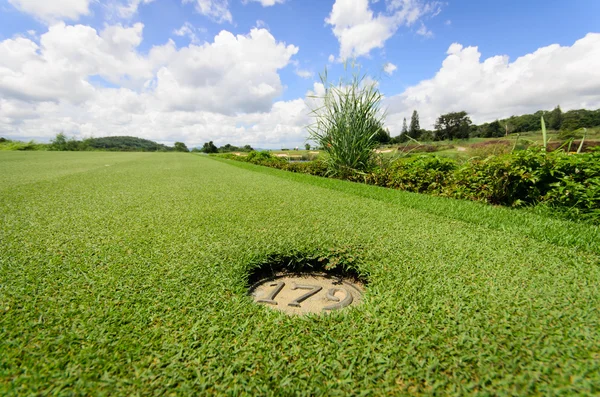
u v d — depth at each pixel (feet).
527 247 5.71
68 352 2.83
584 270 4.60
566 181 8.90
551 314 3.37
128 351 2.85
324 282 4.89
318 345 2.95
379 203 10.46
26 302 3.66
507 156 10.86
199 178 19.34
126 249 5.54
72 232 6.64
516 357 2.71
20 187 13.83
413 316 3.39
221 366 2.68
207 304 3.66
